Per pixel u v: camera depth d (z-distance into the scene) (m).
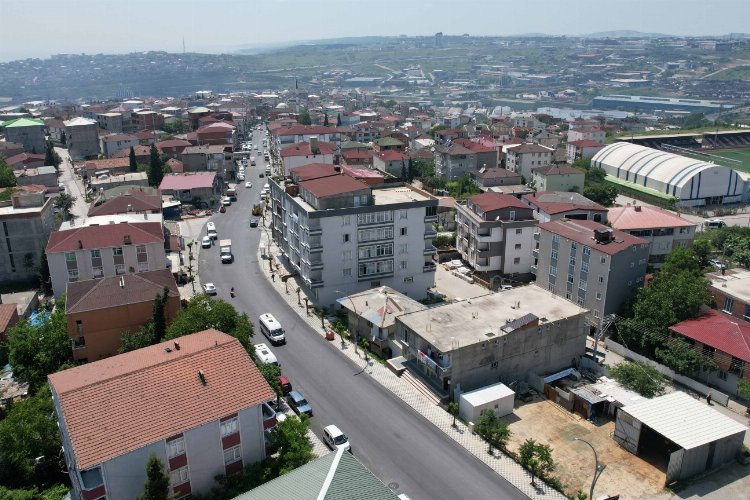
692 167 170.00
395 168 180.00
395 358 75.12
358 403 66.12
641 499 52.00
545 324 71.06
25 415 53.97
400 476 54.28
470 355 66.06
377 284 94.12
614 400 64.00
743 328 71.50
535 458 55.28
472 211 109.88
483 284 102.69
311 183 93.81
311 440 59.22
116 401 45.25
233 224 137.50
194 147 185.12
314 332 83.75
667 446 58.94
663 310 75.81
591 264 83.88
